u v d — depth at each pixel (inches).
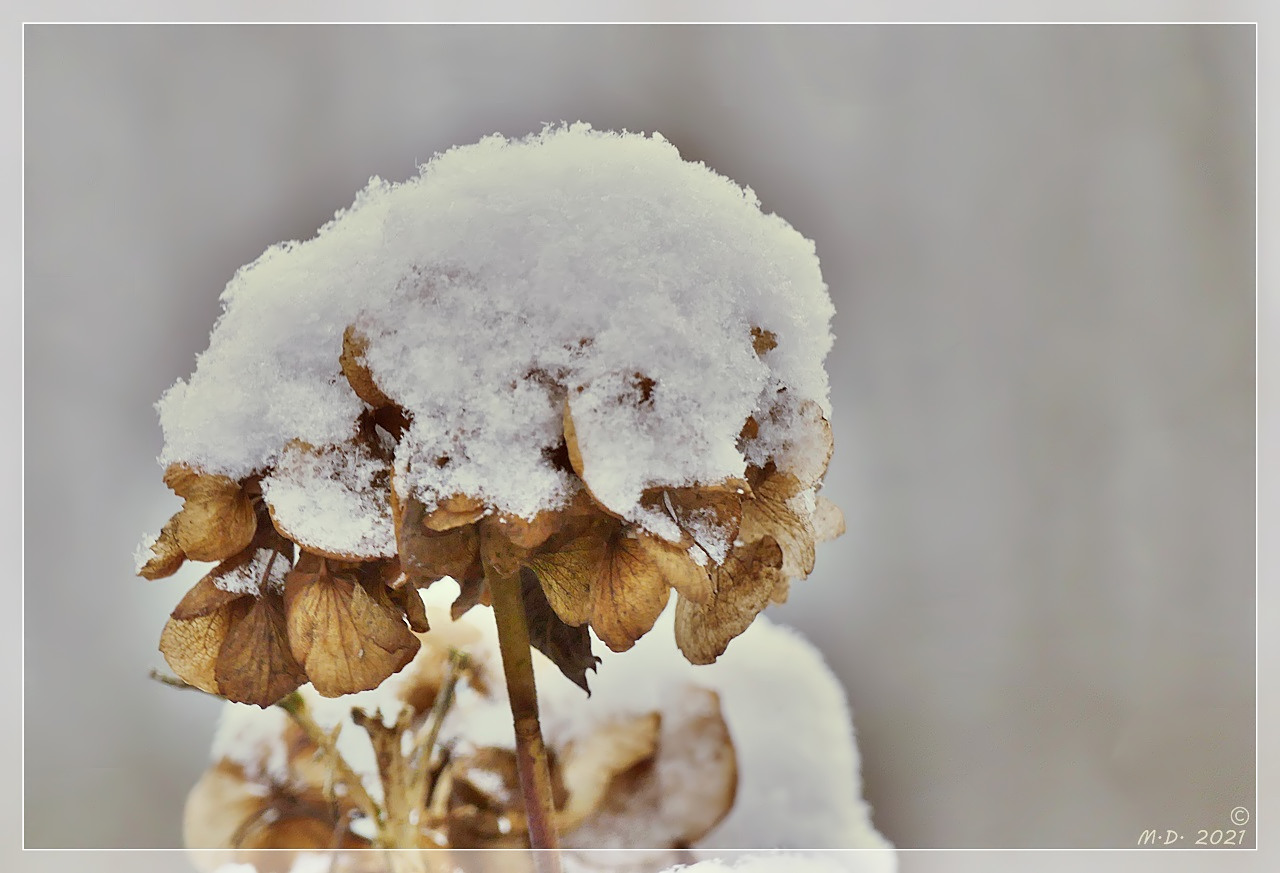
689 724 32.1
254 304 29.2
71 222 41.1
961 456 45.4
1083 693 43.8
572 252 28.5
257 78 43.3
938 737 40.5
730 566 29.1
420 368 28.4
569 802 31.4
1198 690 44.6
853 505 44.3
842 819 33.1
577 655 29.7
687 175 29.5
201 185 42.4
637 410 28.3
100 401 40.3
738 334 28.9
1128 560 45.5
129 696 35.4
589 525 28.7
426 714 30.9
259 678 29.1
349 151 43.7
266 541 29.1
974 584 44.4
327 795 30.9
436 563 28.4
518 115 44.8
